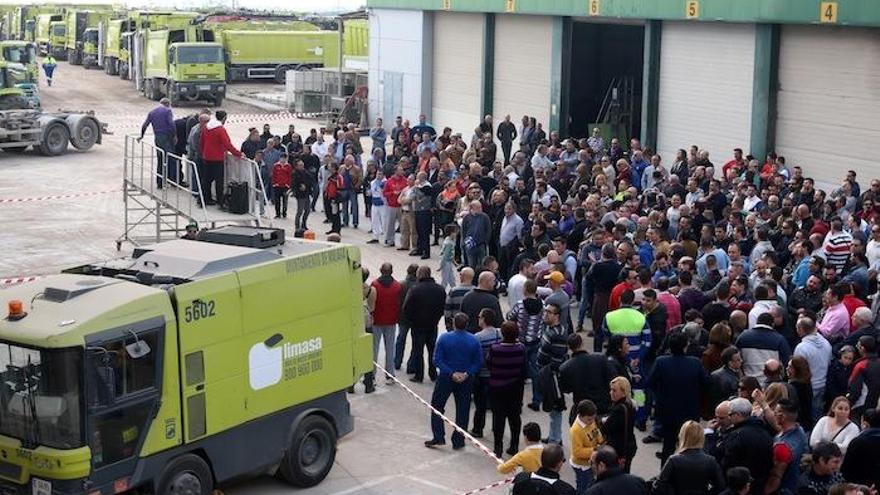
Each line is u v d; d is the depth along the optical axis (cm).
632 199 2286
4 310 1234
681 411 1388
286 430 1409
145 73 6231
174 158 2408
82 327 1183
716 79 3106
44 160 4103
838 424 1226
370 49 4722
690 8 3102
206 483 1317
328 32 6944
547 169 2703
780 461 1168
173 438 1269
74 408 1182
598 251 1997
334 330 1458
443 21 4259
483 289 1680
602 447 1091
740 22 2988
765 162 2872
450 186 2636
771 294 1622
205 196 2344
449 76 4259
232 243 1452
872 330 1466
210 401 1304
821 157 2842
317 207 3203
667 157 3322
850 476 1155
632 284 1703
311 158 3064
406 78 4478
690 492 1098
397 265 2572
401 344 1875
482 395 1580
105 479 1212
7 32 9388
